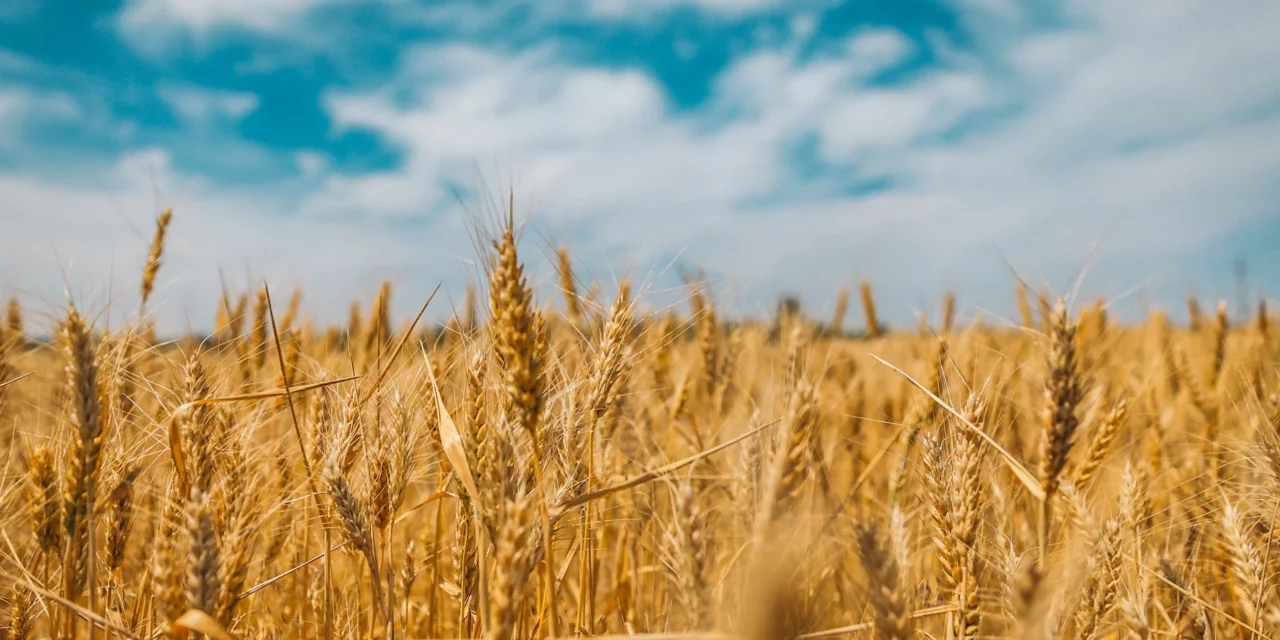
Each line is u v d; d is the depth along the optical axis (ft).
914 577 11.73
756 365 19.08
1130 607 10.77
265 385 14.76
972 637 9.66
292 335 16.71
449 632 15.40
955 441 10.61
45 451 10.28
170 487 11.18
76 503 9.40
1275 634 12.30
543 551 9.61
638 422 18.22
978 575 10.46
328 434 11.71
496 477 9.21
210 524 8.41
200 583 8.18
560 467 11.41
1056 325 8.69
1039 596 6.54
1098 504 14.28
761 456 8.23
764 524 6.50
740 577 7.72
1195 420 22.04
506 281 8.82
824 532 8.55
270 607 15.56
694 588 7.94
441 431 9.50
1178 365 23.81
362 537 10.43
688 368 20.59
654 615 15.53
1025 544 12.71
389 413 12.04
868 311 24.27
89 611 8.83
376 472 10.98
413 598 16.21
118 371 11.98
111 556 11.21
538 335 9.11
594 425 11.15
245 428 12.46
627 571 16.60
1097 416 14.15
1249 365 21.80
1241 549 12.55
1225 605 15.01
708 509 13.04
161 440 11.81
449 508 17.30
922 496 12.02
